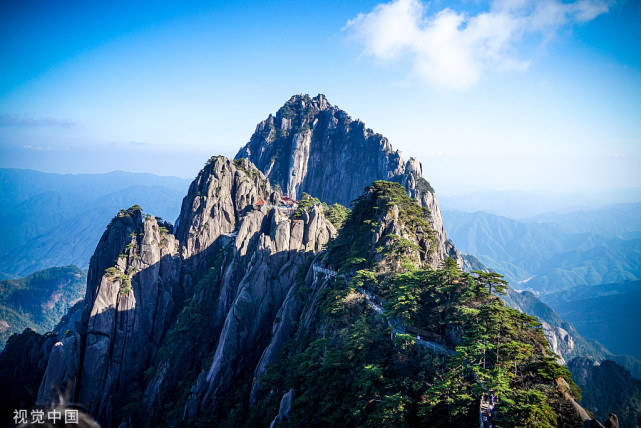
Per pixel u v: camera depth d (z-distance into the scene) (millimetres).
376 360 56562
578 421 39812
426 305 61531
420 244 85250
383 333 61281
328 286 83062
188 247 140875
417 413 45844
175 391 105312
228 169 159000
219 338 106500
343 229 98812
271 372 76500
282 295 105188
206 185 153000
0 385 114625
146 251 124125
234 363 95562
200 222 145375
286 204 172500
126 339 113875
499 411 40469
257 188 169500
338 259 90562
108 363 109750
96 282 139375
